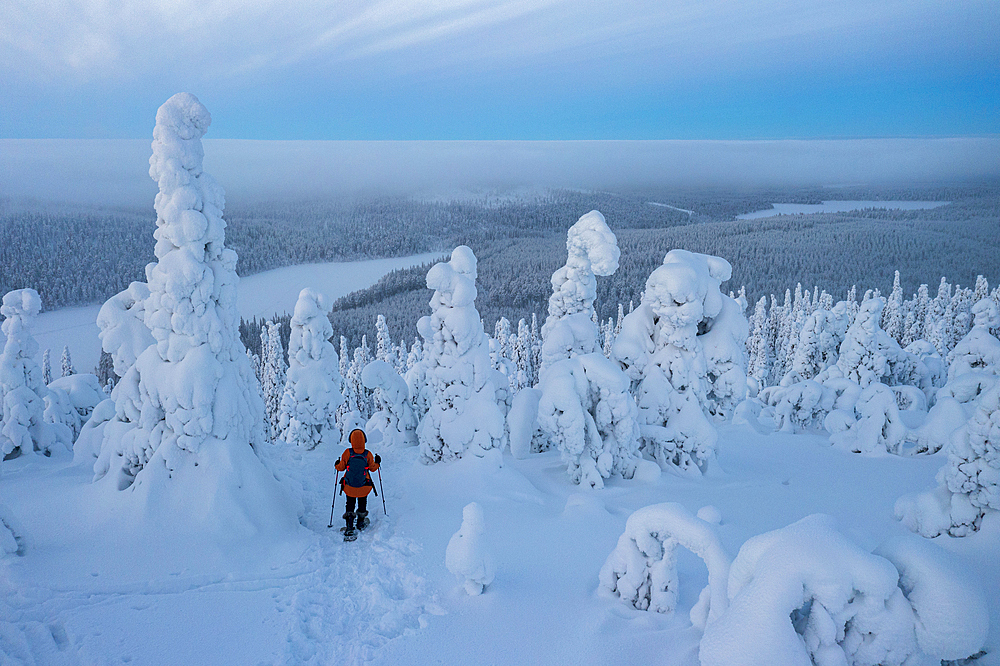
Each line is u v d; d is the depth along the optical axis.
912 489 10.89
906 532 7.58
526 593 6.02
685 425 12.10
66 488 9.32
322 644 5.30
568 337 14.48
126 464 8.54
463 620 5.48
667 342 12.73
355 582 6.69
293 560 7.29
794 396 19.34
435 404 12.76
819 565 3.60
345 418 21.02
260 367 67.19
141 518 7.68
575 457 10.95
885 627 3.51
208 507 7.77
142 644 5.20
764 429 19.11
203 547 7.31
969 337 18.48
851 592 3.58
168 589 6.40
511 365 35.25
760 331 67.69
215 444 8.35
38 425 14.81
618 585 5.69
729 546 7.35
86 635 5.33
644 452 12.77
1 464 13.44
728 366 12.75
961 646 3.41
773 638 3.38
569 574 6.50
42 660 4.92
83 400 19.61
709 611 4.71
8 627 5.41
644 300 12.99
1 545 6.81
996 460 6.55
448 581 6.50
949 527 7.02
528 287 178.50
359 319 137.25
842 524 8.30
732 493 10.46
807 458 14.35
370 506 10.03
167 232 8.23
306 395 17.73
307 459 15.16
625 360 12.91
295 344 17.81
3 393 14.27
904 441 14.45
